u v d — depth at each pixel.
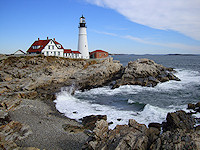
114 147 11.69
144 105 26.19
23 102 24.55
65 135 16.20
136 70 41.38
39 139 15.18
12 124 16.42
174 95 31.72
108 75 45.47
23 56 42.09
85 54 58.69
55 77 37.06
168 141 11.48
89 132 17.00
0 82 30.45
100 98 30.59
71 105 26.28
